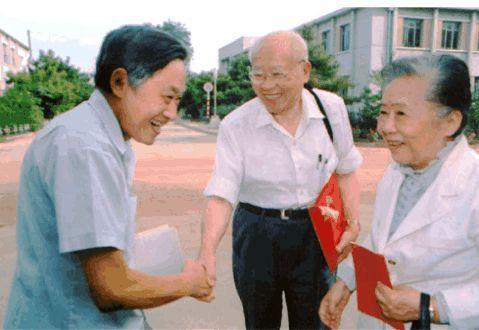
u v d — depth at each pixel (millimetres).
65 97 30031
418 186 1496
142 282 1199
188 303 3533
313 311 2314
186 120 40125
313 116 2145
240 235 2295
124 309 1277
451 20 24516
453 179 1373
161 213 6312
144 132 1269
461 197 1360
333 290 1836
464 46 24969
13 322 1220
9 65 43500
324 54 19469
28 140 19047
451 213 1370
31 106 24078
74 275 1201
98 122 1194
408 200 1522
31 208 1184
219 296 3656
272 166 2164
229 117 2229
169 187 8133
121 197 1168
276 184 2176
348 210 2383
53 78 30672
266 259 2232
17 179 8914
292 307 2340
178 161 11523
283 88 2002
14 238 5094
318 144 2188
